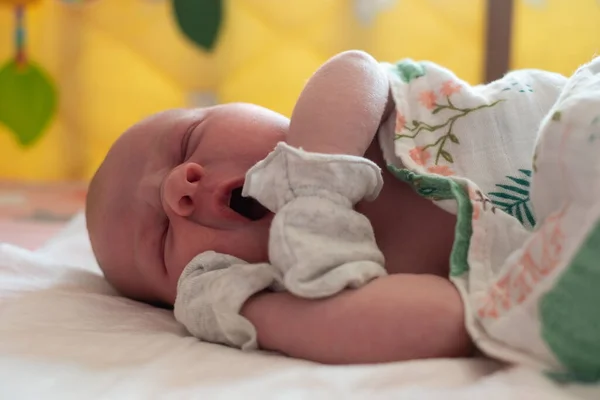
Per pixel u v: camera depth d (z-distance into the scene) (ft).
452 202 2.22
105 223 2.79
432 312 1.84
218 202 2.41
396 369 1.70
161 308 2.87
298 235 2.04
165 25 7.16
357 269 1.96
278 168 2.12
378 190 2.19
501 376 1.65
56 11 7.23
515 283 1.82
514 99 2.55
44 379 1.82
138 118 7.37
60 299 2.68
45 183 7.42
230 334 2.14
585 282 1.64
